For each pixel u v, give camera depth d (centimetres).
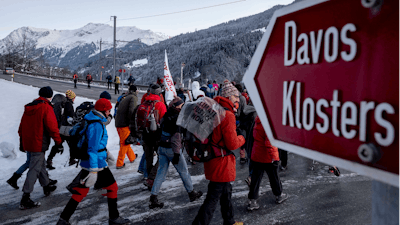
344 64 70
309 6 80
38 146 415
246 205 410
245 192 461
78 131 338
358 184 470
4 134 839
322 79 77
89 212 401
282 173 541
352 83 68
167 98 644
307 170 551
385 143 60
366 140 65
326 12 75
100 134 332
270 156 377
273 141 98
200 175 545
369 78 64
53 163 630
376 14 61
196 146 284
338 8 71
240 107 612
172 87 650
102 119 339
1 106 1180
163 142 393
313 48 79
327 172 535
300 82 85
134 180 530
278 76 94
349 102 69
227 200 300
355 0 66
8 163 613
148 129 452
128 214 394
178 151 375
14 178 460
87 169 336
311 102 81
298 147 86
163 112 460
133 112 518
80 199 341
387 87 59
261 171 387
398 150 57
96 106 342
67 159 660
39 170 425
